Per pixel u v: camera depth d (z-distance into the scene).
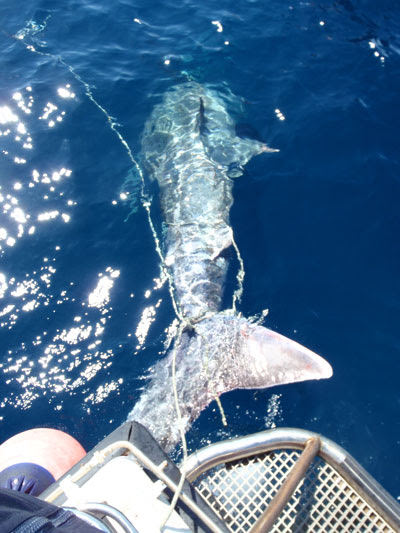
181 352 5.63
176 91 9.14
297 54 9.79
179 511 2.45
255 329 5.63
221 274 6.58
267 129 8.48
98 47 10.02
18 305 6.26
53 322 6.11
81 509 1.93
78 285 6.48
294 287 6.45
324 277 6.54
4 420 5.31
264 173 7.77
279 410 5.28
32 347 5.90
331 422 5.22
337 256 6.77
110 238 7.00
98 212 7.28
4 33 10.17
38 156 7.96
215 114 8.75
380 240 6.93
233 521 2.76
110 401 5.45
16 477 3.56
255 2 10.99
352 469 2.82
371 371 5.65
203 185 7.45
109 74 9.46
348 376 5.60
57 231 7.04
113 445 2.37
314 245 6.89
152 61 9.76
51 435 4.11
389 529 2.70
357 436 5.14
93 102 8.91
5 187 7.51
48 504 1.55
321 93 9.05
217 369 5.44
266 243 6.91
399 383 5.55
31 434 4.10
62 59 9.70
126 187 7.62
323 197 7.45
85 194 7.51
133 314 6.18
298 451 3.01
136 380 5.60
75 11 10.76
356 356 5.79
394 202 7.36
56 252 6.82
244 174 7.75
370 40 10.03
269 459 3.00
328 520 2.74
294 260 6.73
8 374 5.67
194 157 7.86
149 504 2.21
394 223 7.12
